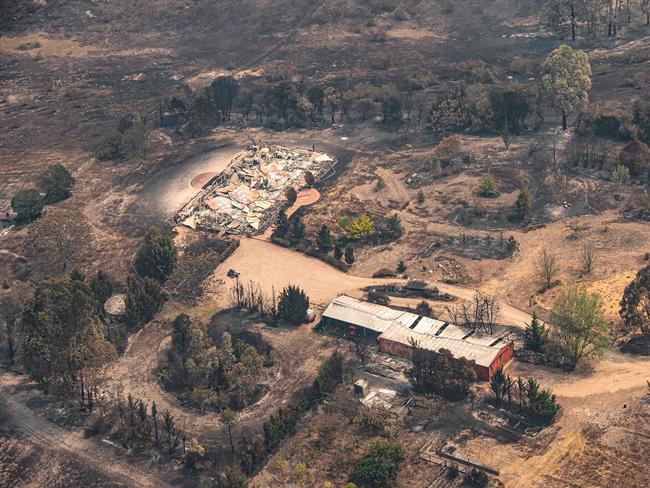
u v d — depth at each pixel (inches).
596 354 6953.7
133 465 6486.2
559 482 5831.7
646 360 7003.0
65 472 6486.2
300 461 6333.7
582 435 6235.2
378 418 6505.9
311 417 6766.7
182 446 6614.2
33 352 6904.5
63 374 6929.1
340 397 6914.4
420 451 6289.4
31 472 6520.7
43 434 6884.8
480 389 6894.7
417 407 6678.2
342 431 6589.6
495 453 6176.2
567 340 7022.6
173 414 6983.3
